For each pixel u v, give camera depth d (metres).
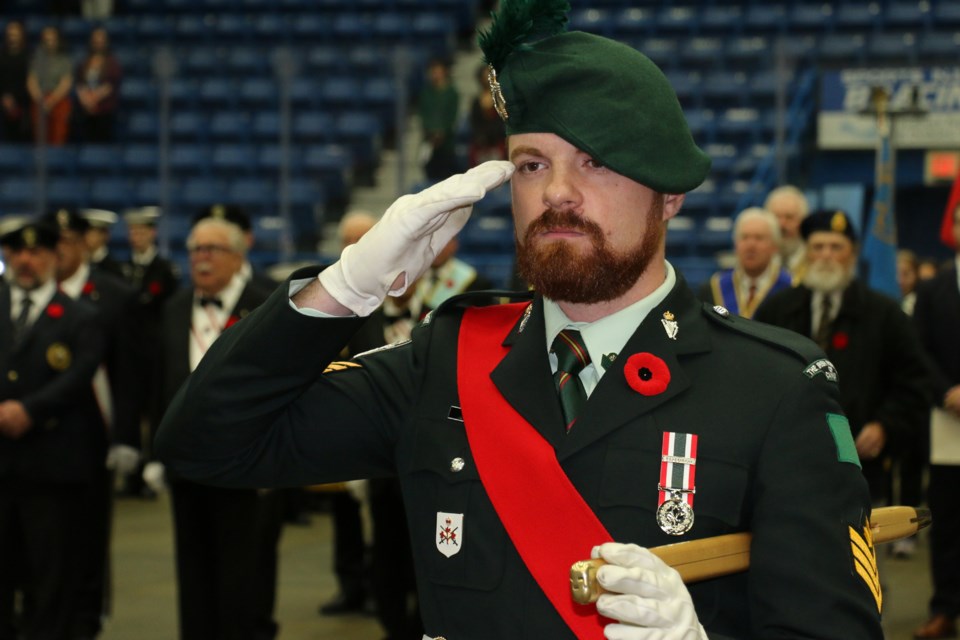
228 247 5.19
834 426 1.56
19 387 5.38
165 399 5.18
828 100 10.54
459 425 1.65
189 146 13.17
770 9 14.59
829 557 1.46
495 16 1.62
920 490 7.70
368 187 12.92
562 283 1.57
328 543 8.27
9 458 5.30
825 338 4.79
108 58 13.24
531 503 1.54
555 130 1.55
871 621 1.46
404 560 5.27
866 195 10.73
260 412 1.66
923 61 13.23
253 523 4.97
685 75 13.12
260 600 5.45
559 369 1.64
